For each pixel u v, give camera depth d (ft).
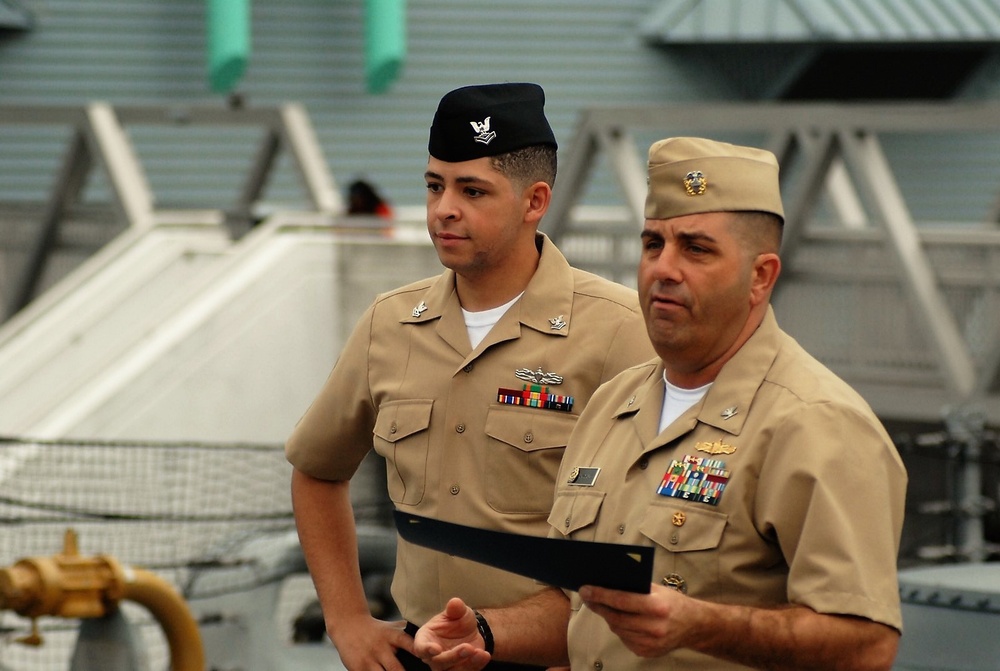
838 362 58.03
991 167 116.37
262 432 67.72
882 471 14.88
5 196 110.22
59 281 86.12
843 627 14.21
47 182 110.52
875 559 14.51
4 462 53.06
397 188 116.06
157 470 55.01
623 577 13.71
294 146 83.76
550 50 116.37
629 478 16.25
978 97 118.93
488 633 17.31
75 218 85.35
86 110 81.76
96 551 52.06
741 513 15.15
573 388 19.43
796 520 14.76
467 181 19.19
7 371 68.13
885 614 14.30
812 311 58.80
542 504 19.36
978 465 49.44
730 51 116.06
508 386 19.56
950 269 55.42
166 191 112.37
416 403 19.98
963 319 55.21
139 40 113.29
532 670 18.97
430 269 72.74
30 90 112.16
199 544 53.57
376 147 115.75
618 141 63.87
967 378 54.13
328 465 21.04
